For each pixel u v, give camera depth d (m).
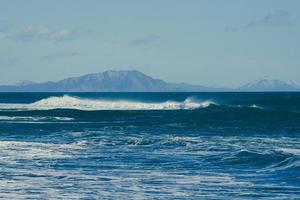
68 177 29.28
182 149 41.16
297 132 58.19
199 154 37.88
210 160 34.78
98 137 51.19
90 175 29.84
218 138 50.41
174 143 45.12
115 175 29.84
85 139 49.44
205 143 45.41
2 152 39.59
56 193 25.22
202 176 29.38
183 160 35.09
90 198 24.19
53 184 27.33
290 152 37.22
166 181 27.98
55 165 33.44
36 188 26.31
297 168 30.55
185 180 28.23
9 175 29.94
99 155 37.91
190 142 45.94
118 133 56.03
